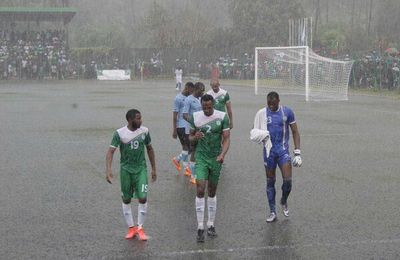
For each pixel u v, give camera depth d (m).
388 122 23.66
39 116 25.72
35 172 13.12
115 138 8.44
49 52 69.31
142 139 8.45
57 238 8.33
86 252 7.73
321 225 9.03
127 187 8.40
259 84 46.41
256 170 13.47
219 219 9.37
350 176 12.87
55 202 10.41
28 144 17.38
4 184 11.86
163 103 32.91
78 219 9.33
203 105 8.53
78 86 53.12
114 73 68.19
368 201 10.59
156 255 7.62
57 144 17.38
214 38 76.81
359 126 22.23
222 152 8.52
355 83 46.00
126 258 7.50
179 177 12.67
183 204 10.34
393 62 43.25
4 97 37.91
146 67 70.06
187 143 12.80
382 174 13.09
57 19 74.81
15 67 67.25
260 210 9.94
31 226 8.92
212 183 8.59
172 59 70.06
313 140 18.48
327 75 39.19
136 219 9.36
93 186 11.74
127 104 32.19
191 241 8.21
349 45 71.19
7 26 75.44
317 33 79.31
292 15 76.81
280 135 9.31
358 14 100.31
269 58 44.41
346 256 7.61
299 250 7.84
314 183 12.12
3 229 8.76
